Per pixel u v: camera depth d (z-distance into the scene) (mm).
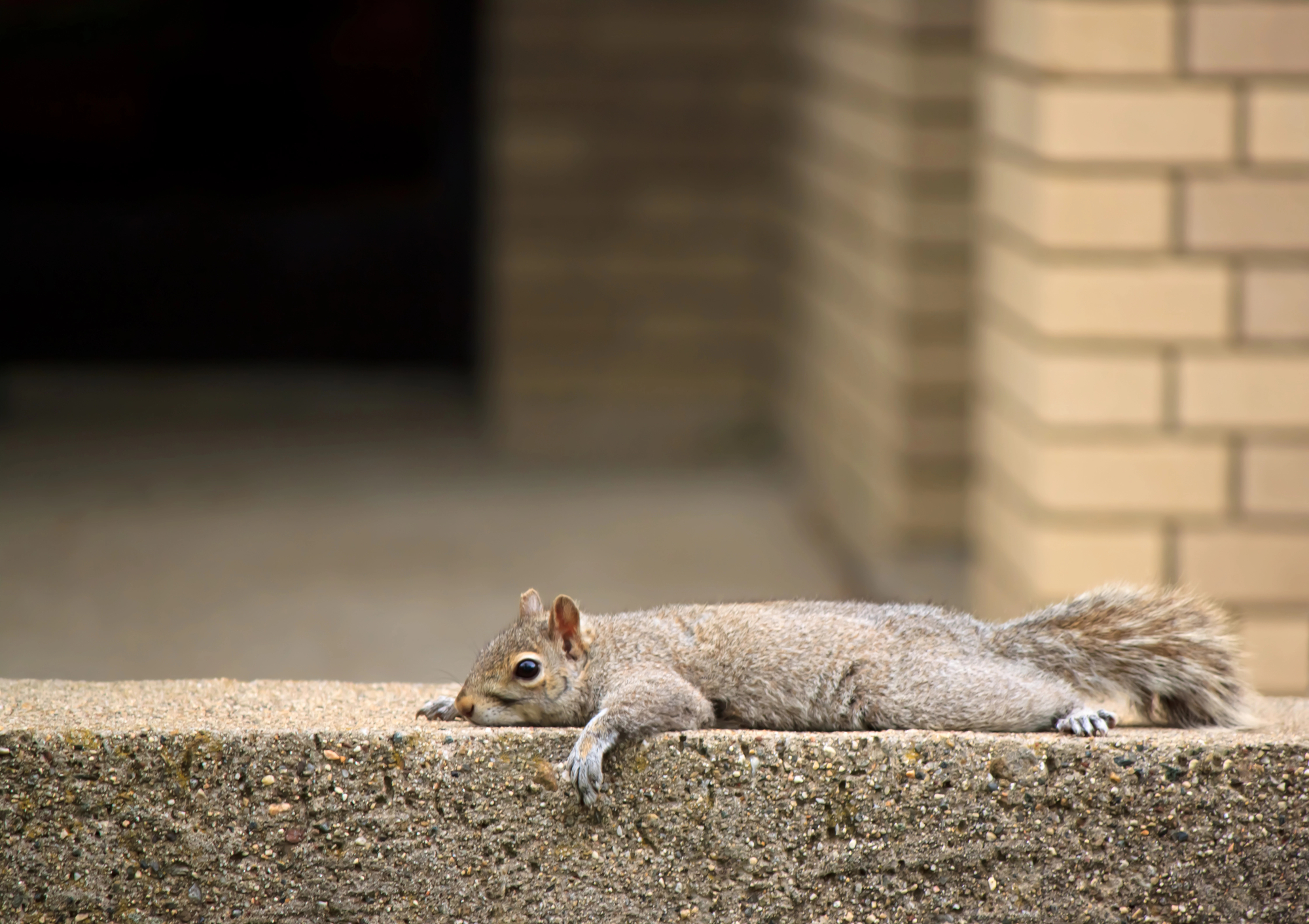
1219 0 13281
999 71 15266
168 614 18422
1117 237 13688
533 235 27484
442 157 34375
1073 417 13914
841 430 23203
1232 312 13688
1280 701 7758
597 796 6738
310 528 22562
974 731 7004
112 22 36844
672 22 27016
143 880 6793
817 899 6805
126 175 38375
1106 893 6789
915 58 19641
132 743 6727
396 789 6773
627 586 20141
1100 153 13594
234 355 33219
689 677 7117
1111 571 14008
